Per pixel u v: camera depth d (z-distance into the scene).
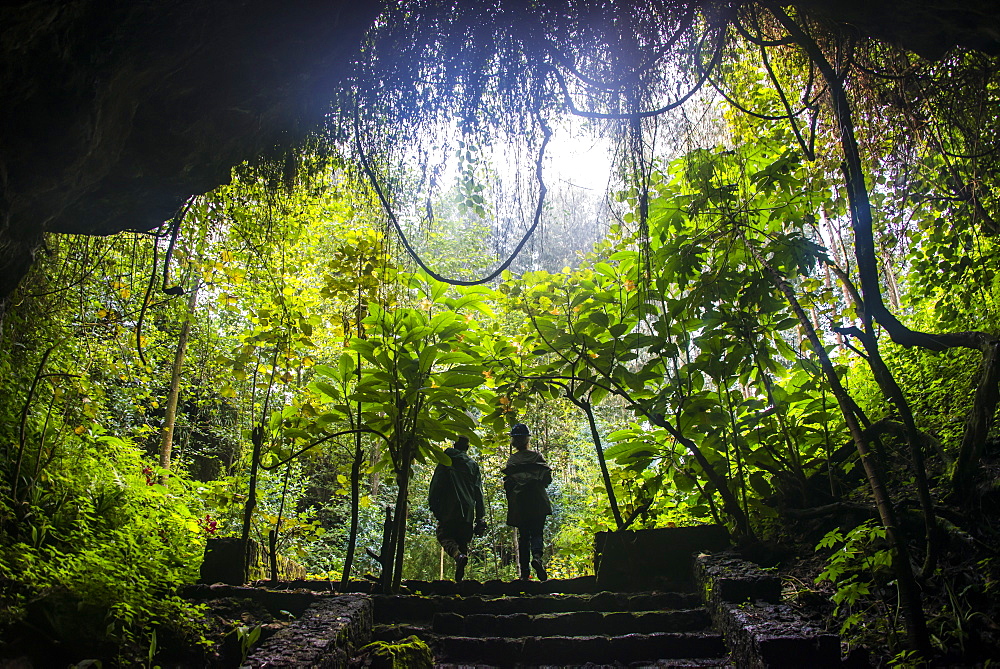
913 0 3.20
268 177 4.29
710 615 4.09
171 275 5.70
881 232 4.95
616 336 4.96
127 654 3.48
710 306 4.79
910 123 4.26
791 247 4.55
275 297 5.09
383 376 4.87
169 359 7.90
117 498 4.67
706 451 4.92
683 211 4.84
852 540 3.32
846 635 3.47
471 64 3.70
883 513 3.27
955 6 3.10
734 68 4.50
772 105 4.89
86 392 4.84
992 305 4.82
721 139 4.93
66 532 4.14
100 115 2.93
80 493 4.46
